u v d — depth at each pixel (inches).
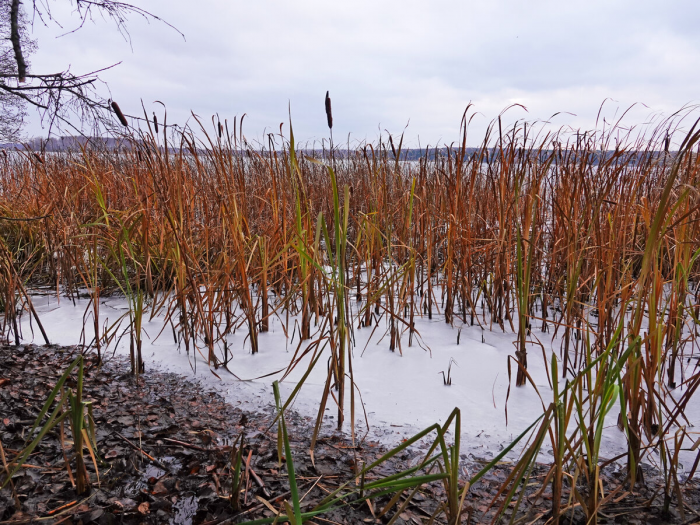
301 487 65.7
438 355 114.0
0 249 121.3
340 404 83.1
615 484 66.1
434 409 90.0
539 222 126.5
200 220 142.9
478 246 144.3
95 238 106.1
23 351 116.1
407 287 128.9
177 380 103.4
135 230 124.3
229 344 123.7
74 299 157.6
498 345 119.5
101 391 96.0
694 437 77.3
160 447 75.8
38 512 58.7
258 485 65.7
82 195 163.5
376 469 70.7
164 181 114.3
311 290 118.8
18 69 224.7
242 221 122.5
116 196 165.8
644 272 50.4
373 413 88.9
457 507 47.7
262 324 129.9
